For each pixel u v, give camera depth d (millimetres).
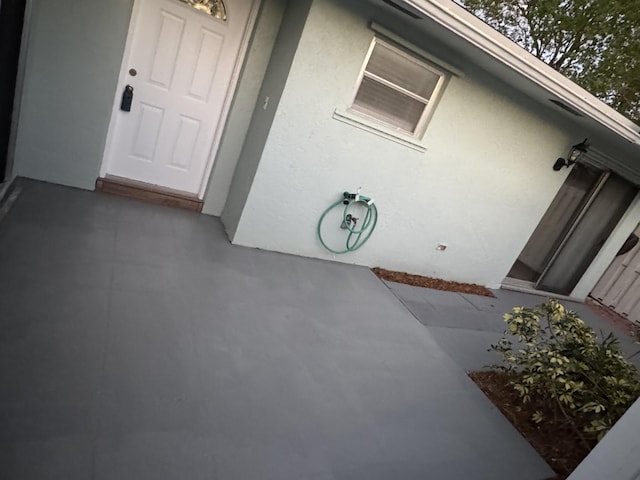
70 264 2846
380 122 4234
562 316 3297
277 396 2439
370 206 4559
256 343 2840
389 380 3033
